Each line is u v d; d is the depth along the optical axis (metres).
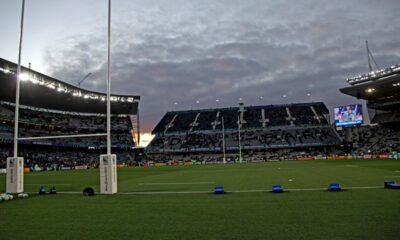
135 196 14.59
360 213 9.06
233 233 7.36
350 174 23.33
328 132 78.50
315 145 73.75
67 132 75.81
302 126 82.88
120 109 83.75
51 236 7.59
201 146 79.75
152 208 11.10
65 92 63.50
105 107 80.69
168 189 17.48
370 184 16.16
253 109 96.94
